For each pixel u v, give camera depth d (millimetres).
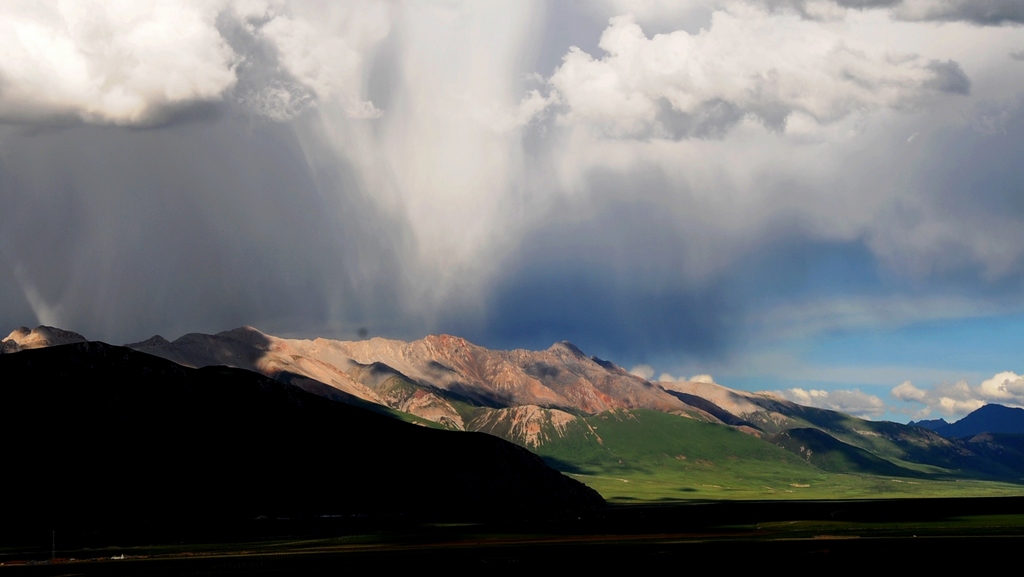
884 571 178125
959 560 195000
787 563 193375
